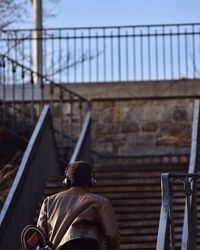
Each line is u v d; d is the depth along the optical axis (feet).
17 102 65.77
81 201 24.32
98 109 66.69
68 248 23.71
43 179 47.01
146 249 40.55
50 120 49.73
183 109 66.13
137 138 66.03
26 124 61.00
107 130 66.28
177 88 66.39
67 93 66.39
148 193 46.29
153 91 66.54
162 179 28.35
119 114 66.49
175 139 65.82
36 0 70.23
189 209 29.30
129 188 46.70
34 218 43.98
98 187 46.85
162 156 62.49
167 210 28.19
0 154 54.13
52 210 24.44
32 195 43.83
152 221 43.11
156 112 66.28
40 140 46.21
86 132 54.19
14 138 55.47
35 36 69.51
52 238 24.13
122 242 41.22
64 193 24.70
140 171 49.78
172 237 28.50
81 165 25.02
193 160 44.78
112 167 53.06
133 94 66.54
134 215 43.65
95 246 23.77
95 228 24.07
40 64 68.44
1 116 60.64
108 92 66.74
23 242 24.23
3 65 58.39
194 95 66.23
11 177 46.62
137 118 66.28
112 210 24.38
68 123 66.08
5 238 37.52
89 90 66.90
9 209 38.32
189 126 65.87
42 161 46.91
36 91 66.28
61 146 58.95
